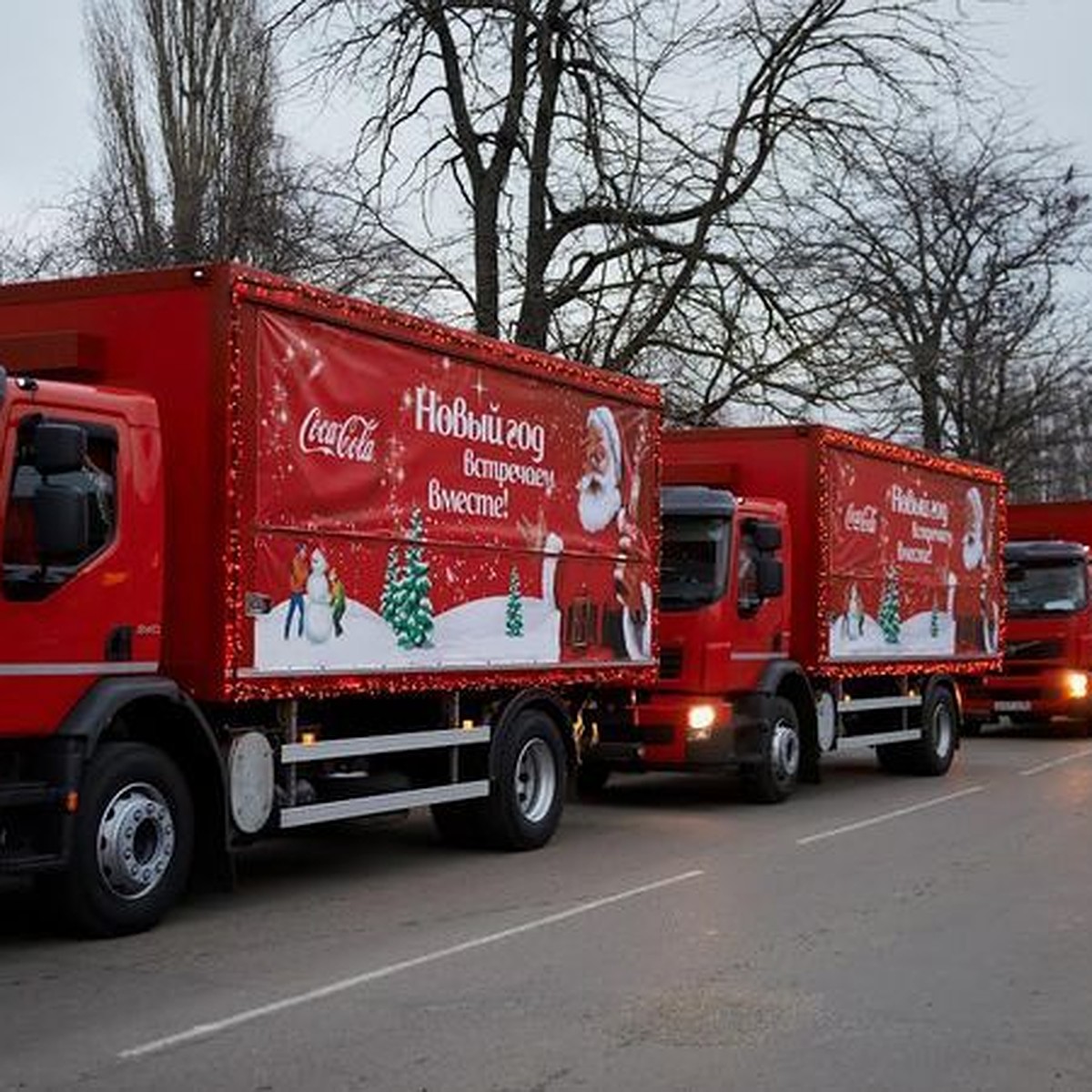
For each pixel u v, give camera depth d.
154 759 8.43
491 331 20.78
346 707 10.33
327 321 9.42
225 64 22.16
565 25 20.33
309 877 10.43
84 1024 6.53
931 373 23.92
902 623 17.25
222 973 7.47
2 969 7.54
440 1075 5.79
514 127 20.56
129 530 8.32
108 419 8.27
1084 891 9.79
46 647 7.85
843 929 8.55
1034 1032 6.40
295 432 9.15
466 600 10.78
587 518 12.29
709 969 7.54
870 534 16.55
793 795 15.70
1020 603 24.08
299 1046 6.18
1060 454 45.88
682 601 14.16
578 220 20.70
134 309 8.86
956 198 31.52
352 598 9.65
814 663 15.41
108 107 22.31
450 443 10.63
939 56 20.69
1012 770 18.72
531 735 11.70
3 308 9.23
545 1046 6.18
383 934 8.45
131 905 8.27
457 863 11.06
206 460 8.64
